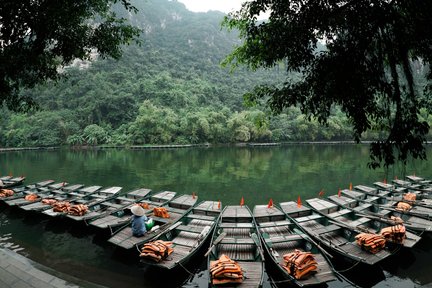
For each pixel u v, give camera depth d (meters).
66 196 15.32
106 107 68.19
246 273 7.19
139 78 84.56
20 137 57.09
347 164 31.16
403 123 3.58
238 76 101.88
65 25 5.79
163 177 24.48
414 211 11.73
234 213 11.70
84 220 11.23
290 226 10.45
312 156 39.47
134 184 21.80
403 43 3.64
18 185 20.19
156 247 7.93
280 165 31.08
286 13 4.12
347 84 3.66
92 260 9.26
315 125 61.97
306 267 7.06
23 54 5.23
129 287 7.77
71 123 61.34
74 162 34.66
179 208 13.38
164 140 59.72
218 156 41.06
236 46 7.73
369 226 10.93
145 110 61.59
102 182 22.53
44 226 12.09
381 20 3.57
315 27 3.85
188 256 8.23
